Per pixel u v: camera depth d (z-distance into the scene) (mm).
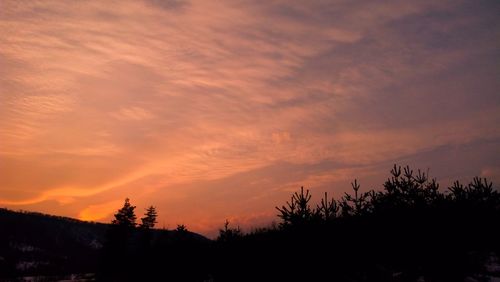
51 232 114062
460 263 13086
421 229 14094
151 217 62250
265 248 16219
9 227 106562
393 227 14477
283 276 14758
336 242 14375
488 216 14703
